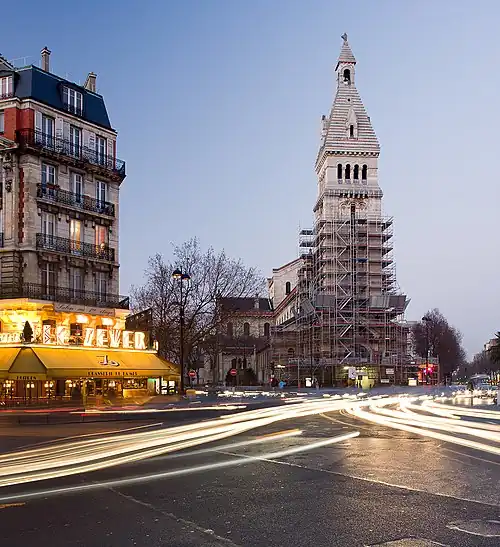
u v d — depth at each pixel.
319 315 96.81
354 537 7.66
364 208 101.06
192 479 11.66
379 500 9.74
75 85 48.44
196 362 80.69
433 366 103.19
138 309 74.19
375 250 99.31
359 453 15.04
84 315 45.31
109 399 43.66
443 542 7.42
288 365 100.69
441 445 16.61
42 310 42.28
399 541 7.47
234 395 61.91
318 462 13.68
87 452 15.47
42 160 44.19
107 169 48.88
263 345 116.50
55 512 9.10
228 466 13.18
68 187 46.00
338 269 98.12
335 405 38.78
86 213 46.84
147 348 49.19
